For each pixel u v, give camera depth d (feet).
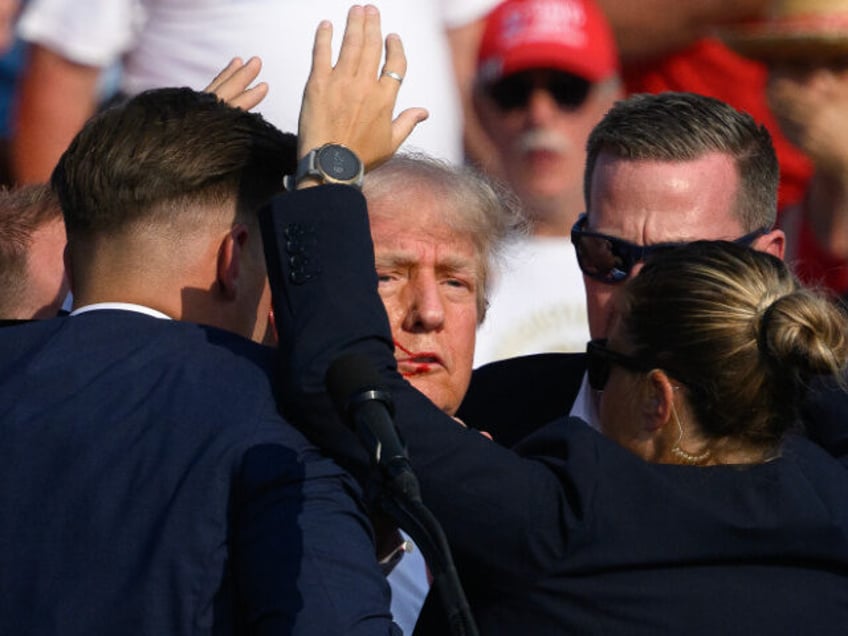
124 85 50.21
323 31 27.32
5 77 50.67
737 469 25.73
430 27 50.24
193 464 23.08
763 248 35.47
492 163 51.96
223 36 48.80
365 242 25.22
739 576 24.75
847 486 26.73
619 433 26.86
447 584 20.43
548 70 51.60
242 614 22.62
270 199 25.64
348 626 22.09
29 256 35.96
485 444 25.45
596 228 34.81
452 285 31.50
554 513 24.82
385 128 26.91
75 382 24.56
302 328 24.29
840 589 25.11
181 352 24.72
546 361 36.37
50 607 22.58
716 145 34.53
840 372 25.63
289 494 22.99
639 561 24.52
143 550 22.66
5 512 23.40
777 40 52.70
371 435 21.57
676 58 52.75
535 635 24.49
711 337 25.41
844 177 52.70
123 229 25.81
